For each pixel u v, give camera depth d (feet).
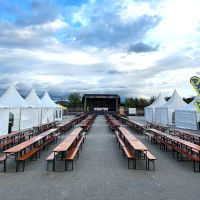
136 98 218.59
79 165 20.04
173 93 69.26
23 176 16.76
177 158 22.48
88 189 14.06
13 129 43.52
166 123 65.57
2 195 13.07
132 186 14.66
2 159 18.34
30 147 26.71
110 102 169.58
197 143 29.55
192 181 15.78
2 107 37.60
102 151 26.58
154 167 19.36
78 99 229.45
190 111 52.47
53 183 15.19
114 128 46.55
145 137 40.42
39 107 59.26
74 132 30.83
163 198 12.69
